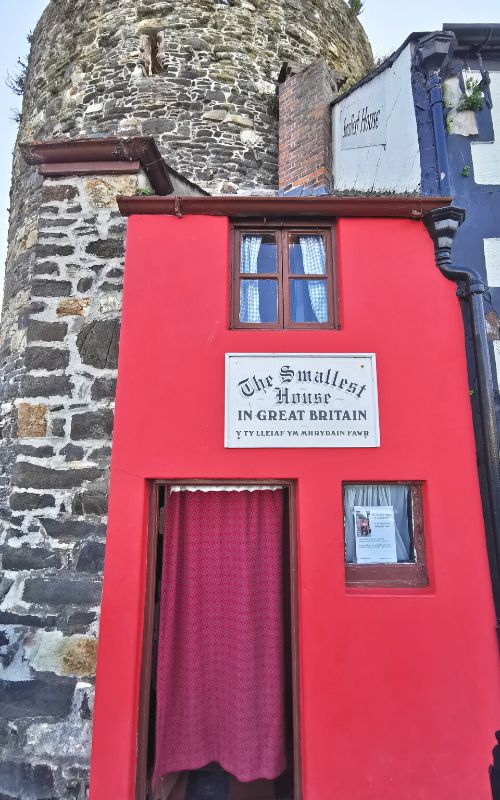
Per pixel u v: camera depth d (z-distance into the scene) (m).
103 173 4.33
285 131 8.20
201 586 3.77
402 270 4.01
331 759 3.28
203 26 8.98
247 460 3.63
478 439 3.75
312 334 3.87
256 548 3.79
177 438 3.67
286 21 9.62
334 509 3.59
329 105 7.57
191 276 3.96
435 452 3.70
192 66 8.77
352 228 4.08
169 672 3.66
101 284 4.10
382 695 3.35
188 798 3.70
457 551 3.55
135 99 8.69
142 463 3.64
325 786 3.25
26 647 3.51
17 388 8.28
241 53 9.01
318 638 3.41
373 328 3.89
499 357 3.98
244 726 3.56
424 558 3.68
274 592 3.72
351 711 3.33
